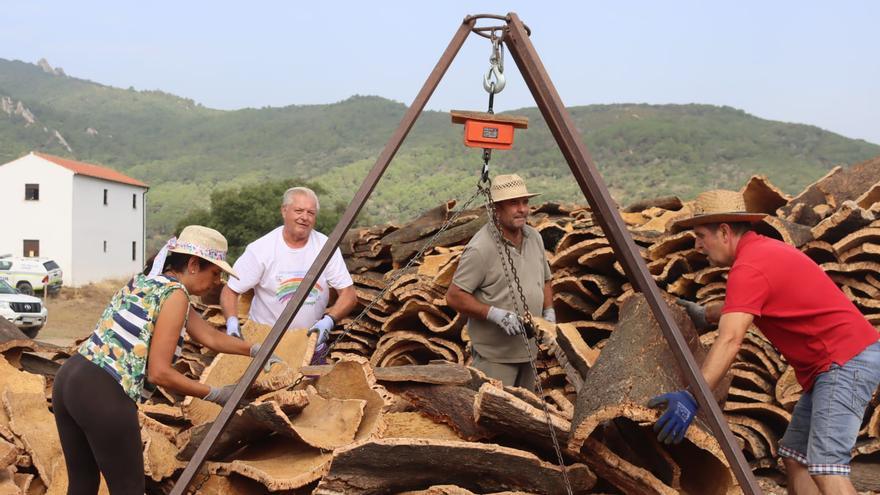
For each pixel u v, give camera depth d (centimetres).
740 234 409
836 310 394
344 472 371
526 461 384
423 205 8262
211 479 434
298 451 422
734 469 346
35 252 5069
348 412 420
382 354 777
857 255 598
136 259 5922
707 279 640
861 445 570
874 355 393
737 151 11150
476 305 526
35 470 454
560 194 7319
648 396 366
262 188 4816
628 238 377
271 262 577
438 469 384
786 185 9081
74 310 3516
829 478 390
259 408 397
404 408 479
